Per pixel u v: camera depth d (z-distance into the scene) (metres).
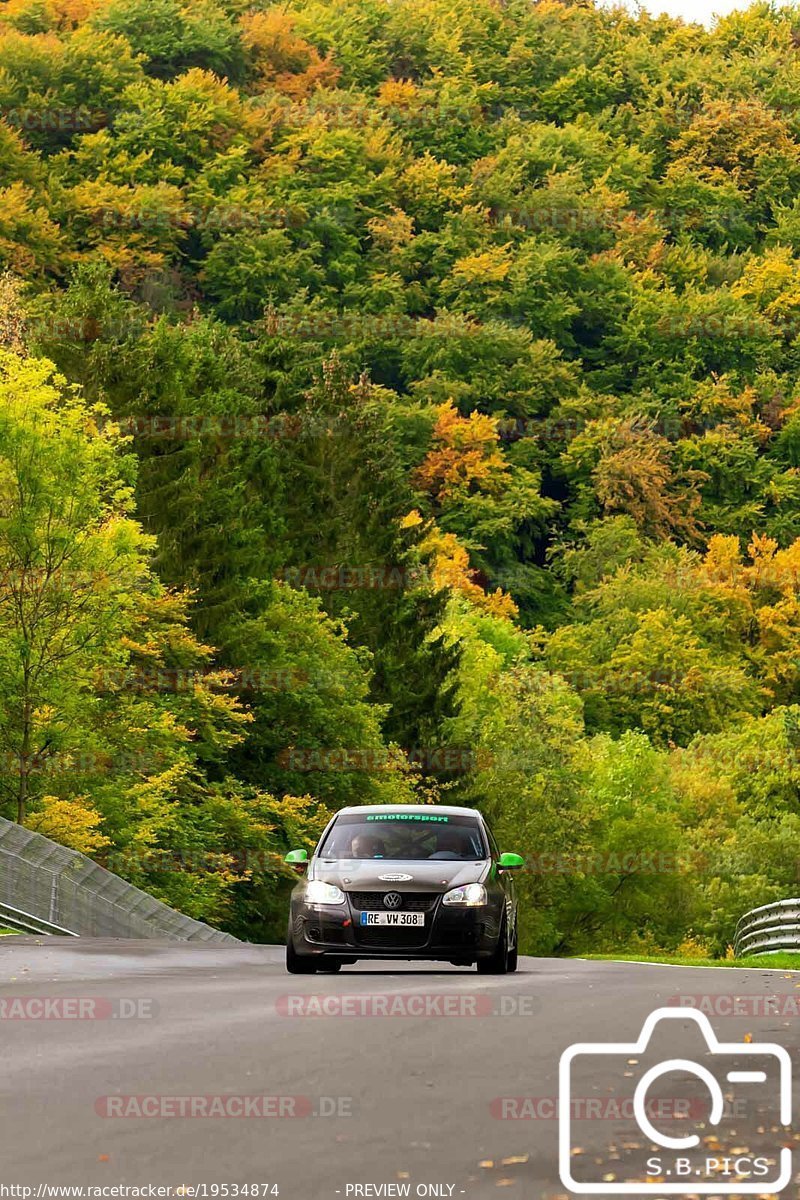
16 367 146.50
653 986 48.12
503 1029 35.19
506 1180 19.66
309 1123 23.34
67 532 143.50
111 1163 20.59
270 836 177.25
